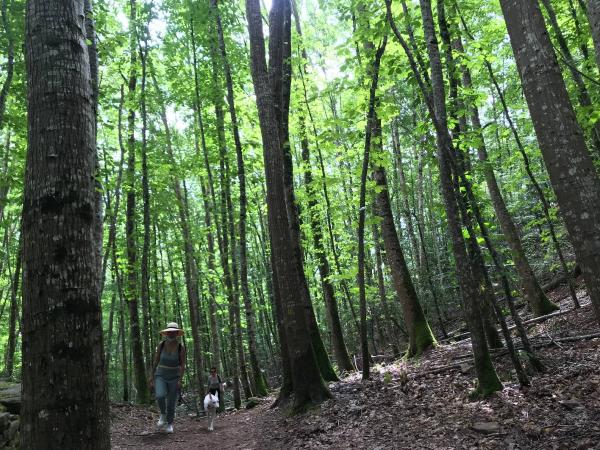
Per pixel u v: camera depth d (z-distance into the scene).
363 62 8.65
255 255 25.47
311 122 13.45
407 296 11.34
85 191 2.61
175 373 8.65
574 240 3.76
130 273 14.17
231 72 12.98
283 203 8.21
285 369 9.28
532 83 3.89
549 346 7.40
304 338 7.87
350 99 15.03
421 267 19.08
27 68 2.74
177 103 13.06
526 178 15.91
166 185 14.06
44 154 2.54
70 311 2.38
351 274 12.01
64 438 2.23
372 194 11.36
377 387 7.68
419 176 19.89
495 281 17.00
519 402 5.34
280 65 9.80
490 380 5.89
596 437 4.07
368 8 7.80
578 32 9.11
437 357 9.35
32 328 2.35
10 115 9.20
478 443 4.54
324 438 5.97
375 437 5.50
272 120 8.41
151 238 16.31
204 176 16.80
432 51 6.03
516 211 17.64
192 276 15.91
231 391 20.47
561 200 3.81
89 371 2.39
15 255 16.69
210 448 7.02
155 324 18.98
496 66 14.87
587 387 5.24
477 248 6.31
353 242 14.05
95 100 7.44
